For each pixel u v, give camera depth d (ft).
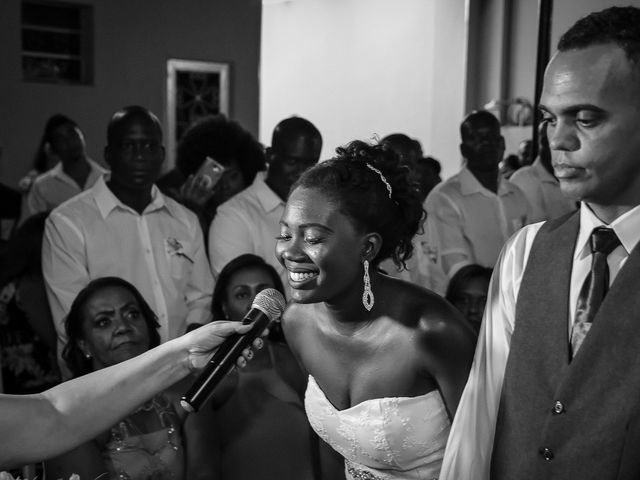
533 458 4.76
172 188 15.08
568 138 4.37
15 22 25.02
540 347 4.84
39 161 21.20
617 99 4.21
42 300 10.87
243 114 28.66
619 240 4.68
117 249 10.52
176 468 7.84
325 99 45.93
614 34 4.22
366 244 5.52
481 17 37.09
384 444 5.86
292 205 5.45
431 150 39.65
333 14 44.98
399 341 5.71
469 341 5.70
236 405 8.47
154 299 10.72
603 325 4.55
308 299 5.47
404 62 41.06
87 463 7.45
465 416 5.29
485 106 35.50
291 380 8.82
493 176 14.35
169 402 8.05
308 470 8.30
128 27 26.66
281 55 48.34
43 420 4.60
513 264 5.27
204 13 27.66
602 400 4.52
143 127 10.57
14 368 10.73
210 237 11.76
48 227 10.40
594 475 4.52
